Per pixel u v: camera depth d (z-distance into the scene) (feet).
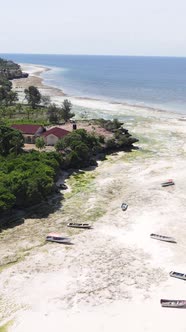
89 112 493.36
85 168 283.38
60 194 236.63
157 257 169.89
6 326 130.41
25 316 134.92
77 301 142.20
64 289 148.66
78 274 157.69
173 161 297.74
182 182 253.65
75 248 177.06
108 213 212.02
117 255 170.81
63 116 415.23
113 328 129.59
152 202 223.92
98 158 307.58
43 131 341.82
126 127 409.49
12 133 284.20
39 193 213.46
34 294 146.00
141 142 353.10
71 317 134.41
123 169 281.13
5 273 158.40
